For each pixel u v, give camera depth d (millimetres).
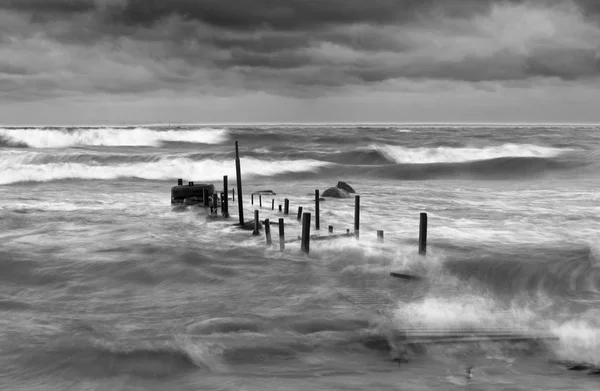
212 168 48844
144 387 8906
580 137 86562
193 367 9633
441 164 52906
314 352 10305
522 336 10961
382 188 40656
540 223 24797
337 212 27516
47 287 15117
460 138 82562
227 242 20281
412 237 21125
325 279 15828
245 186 41906
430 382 8977
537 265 17266
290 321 12086
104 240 20625
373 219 25641
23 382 9109
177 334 11172
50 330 11438
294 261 17672
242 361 9883
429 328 11461
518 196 35500
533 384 8875
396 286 15195
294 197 34000
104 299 14031
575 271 16750
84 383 9078
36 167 43312
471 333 11125
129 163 48344
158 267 16766
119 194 35031
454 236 21500
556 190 39438
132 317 12477
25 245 19719
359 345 10609
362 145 71188
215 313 12742
